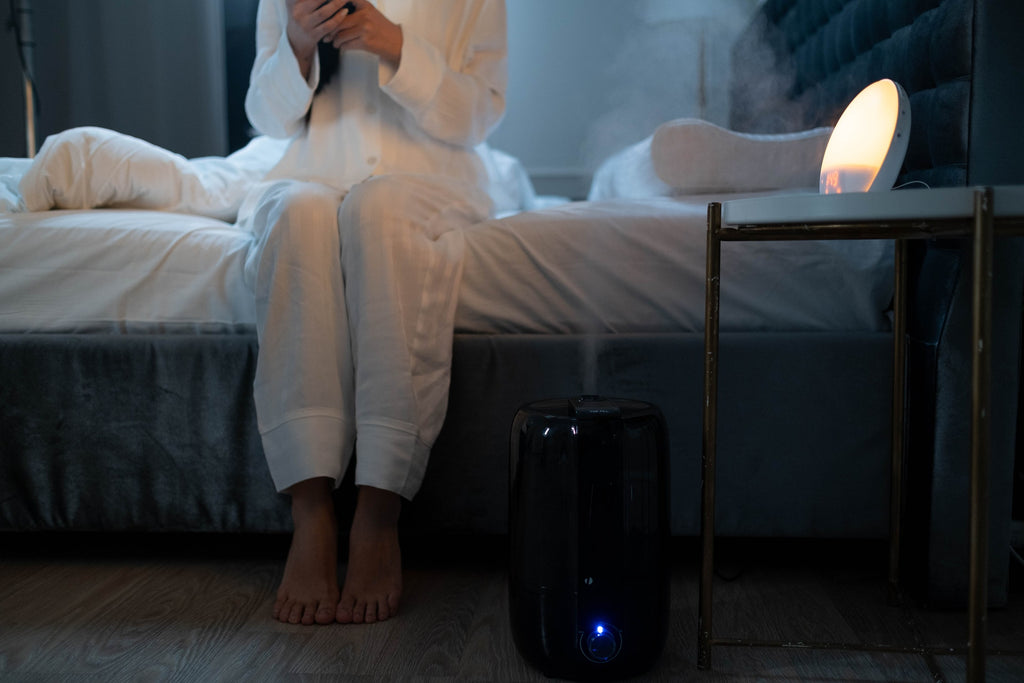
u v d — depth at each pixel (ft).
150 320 4.58
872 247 4.29
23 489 4.51
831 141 3.62
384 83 4.75
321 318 3.96
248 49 10.68
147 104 10.55
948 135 3.86
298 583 3.80
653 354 4.24
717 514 4.23
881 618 3.76
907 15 4.40
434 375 4.09
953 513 3.81
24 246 4.56
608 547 3.06
